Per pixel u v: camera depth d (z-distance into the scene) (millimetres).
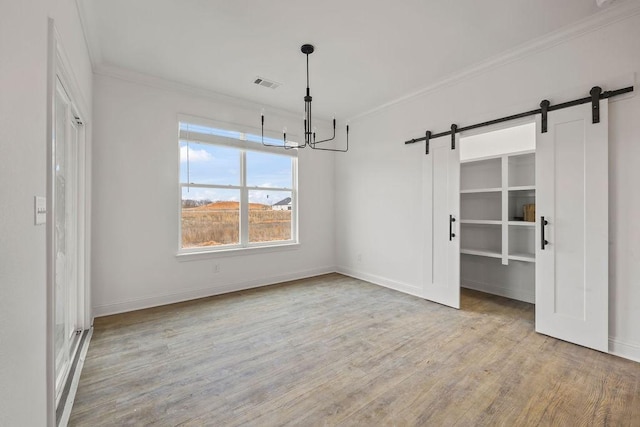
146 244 3486
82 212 2734
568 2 2240
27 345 1087
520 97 2928
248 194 4395
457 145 3449
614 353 2381
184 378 2064
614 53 2363
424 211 3809
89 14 2352
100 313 3199
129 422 1644
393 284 4289
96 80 3178
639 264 2271
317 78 3525
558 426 1611
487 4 2271
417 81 3613
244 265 4266
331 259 5297
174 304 3600
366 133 4703
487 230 4121
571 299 2576
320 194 5145
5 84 904
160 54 2986
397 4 2275
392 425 1625
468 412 1724
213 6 2291
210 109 3949
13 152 964
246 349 2482
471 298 3846
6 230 908
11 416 938
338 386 1977
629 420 1650
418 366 2217
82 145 2695
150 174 3510
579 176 2527
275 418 1681
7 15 920
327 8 2324
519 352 2420
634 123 2283
